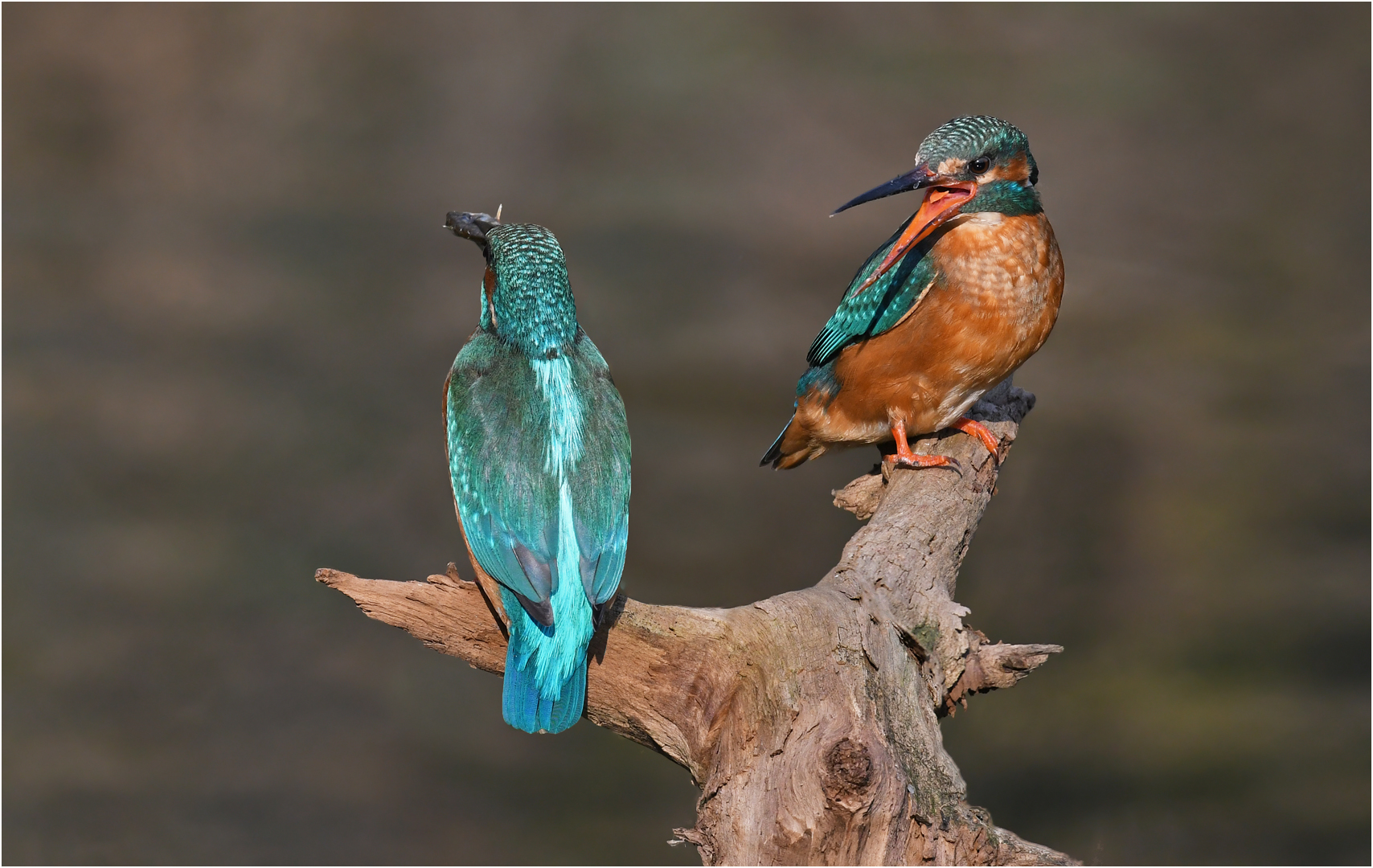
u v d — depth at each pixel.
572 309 5.27
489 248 5.44
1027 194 6.30
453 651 4.99
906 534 5.66
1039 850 4.17
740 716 4.48
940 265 6.32
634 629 4.62
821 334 6.84
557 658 4.44
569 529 4.61
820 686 4.39
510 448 4.73
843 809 4.01
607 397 5.02
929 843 4.07
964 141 6.20
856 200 6.20
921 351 6.41
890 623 4.84
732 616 4.61
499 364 5.05
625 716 4.75
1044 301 6.40
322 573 4.87
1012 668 5.07
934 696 4.83
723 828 4.25
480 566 4.71
